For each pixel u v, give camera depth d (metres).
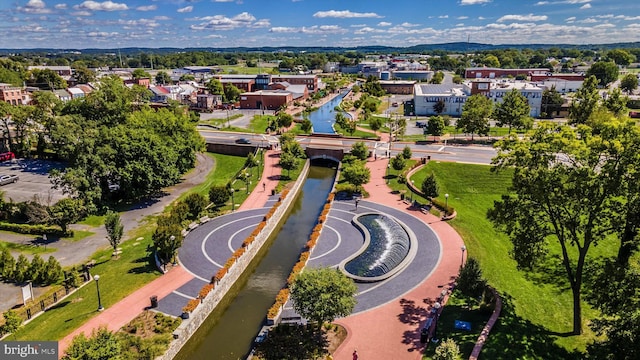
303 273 38.09
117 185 78.81
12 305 43.88
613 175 31.58
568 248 53.12
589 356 30.20
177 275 49.66
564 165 33.97
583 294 43.44
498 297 42.84
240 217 67.25
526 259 37.22
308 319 38.78
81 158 68.25
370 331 39.38
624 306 30.81
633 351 27.11
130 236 60.97
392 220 64.50
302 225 69.94
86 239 60.09
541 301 42.72
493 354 35.09
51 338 38.00
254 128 135.12
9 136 98.94
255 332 42.69
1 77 194.00
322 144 113.06
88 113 95.31
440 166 89.50
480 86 152.00
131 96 103.25
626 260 35.31
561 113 148.25
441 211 68.12
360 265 51.06
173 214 59.69
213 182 85.75
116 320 40.81
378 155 101.44
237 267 51.12
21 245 57.88
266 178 87.44
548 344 36.38
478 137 117.56
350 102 195.88
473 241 57.78
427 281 48.03
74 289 46.88
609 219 33.91
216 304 45.72
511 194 76.12
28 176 86.31
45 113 99.06
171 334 38.53
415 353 36.34
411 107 174.75
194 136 88.25
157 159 73.19
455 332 38.50
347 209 70.50
